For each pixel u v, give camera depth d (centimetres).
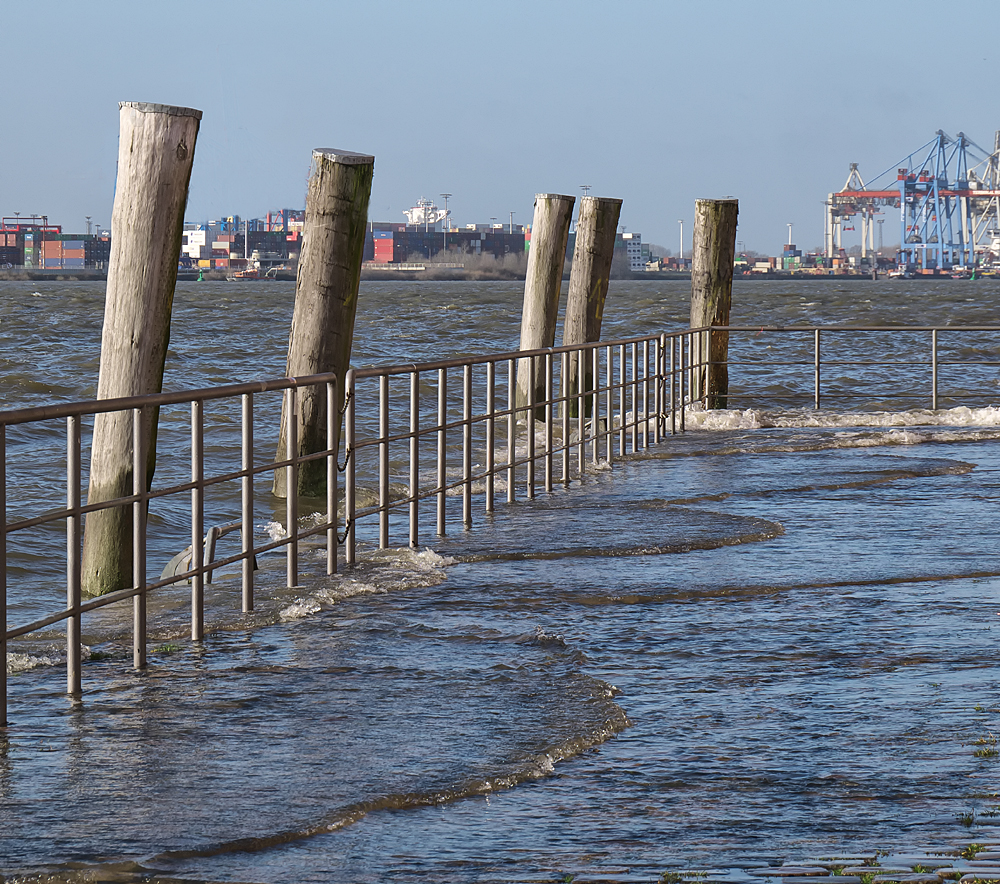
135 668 2297
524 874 1381
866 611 2691
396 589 2980
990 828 1498
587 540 3572
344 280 4544
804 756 1781
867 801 1599
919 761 1748
